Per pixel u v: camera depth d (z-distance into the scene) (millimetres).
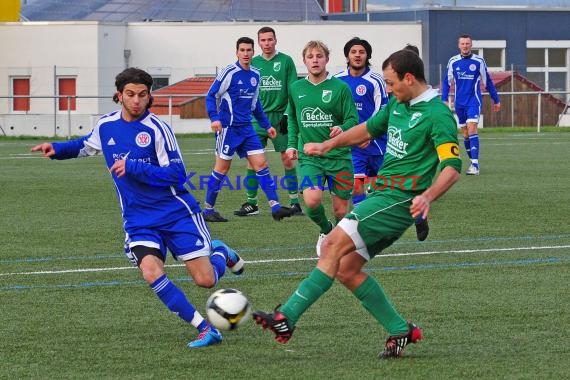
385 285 21547
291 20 117562
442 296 20422
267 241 27797
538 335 17219
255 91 31953
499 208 34312
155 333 17625
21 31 102500
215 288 21469
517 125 93312
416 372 15008
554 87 113875
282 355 16078
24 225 31219
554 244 26875
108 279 22500
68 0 117062
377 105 29938
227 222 31891
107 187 42656
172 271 23422
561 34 113188
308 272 23234
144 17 114125
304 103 26094
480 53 110812
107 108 102688
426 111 15484
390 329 15844
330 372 15047
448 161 15117
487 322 18203
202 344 16609
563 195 38031
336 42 105938
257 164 31812
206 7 116062
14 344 16859
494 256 25109
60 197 38969
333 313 18984
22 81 102688
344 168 26062
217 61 104812
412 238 27969
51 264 24453
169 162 16953
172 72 104500
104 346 16703
